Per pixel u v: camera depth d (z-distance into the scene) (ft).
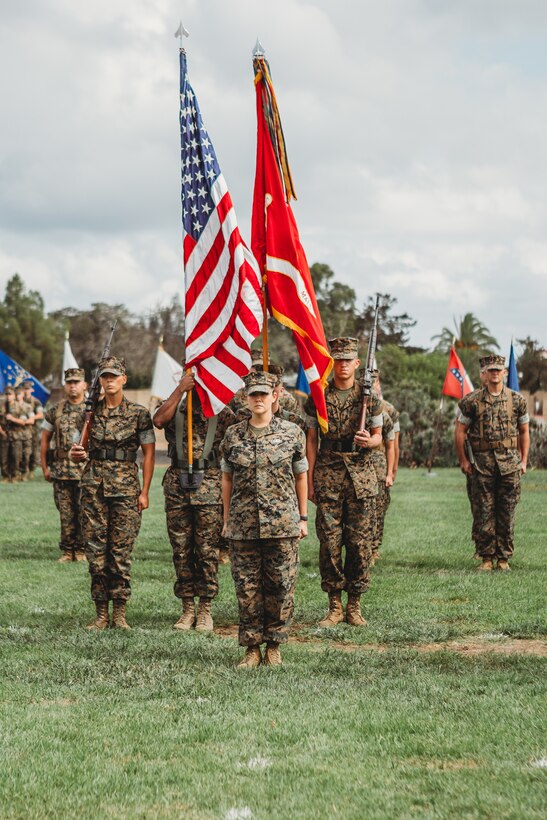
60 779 18.70
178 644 30.35
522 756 19.70
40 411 105.19
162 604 37.47
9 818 17.02
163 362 97.09
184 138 36.60
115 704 23.63
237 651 29.55
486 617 34.91
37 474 114.21
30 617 35.01
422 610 36.11
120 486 32.99
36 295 256.52
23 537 57.67
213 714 22.77
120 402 33.50
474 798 17.46
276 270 33.88
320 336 33.88
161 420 33.27
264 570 27.84
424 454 133.69
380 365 195.62
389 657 28.81
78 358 245.86
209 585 33.27
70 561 48.73
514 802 17.24
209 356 34.76
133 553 50.65
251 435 27.96
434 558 48.75
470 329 210.79
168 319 239.09
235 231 35.78
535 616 34.83
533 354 199.62
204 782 18.54
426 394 140.77
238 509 27.71
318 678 26.16
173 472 33.42
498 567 45.96
